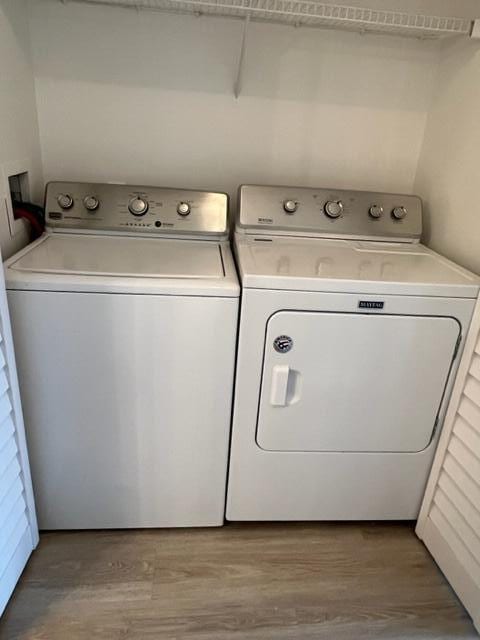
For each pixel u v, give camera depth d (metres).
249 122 1.85
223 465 1.49
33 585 1.38
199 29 1.71
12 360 1.19
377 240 1.76
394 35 1.77
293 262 1.41
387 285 1.28
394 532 1.65
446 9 1.72
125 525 1.56
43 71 1.72
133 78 1.76
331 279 1.27
